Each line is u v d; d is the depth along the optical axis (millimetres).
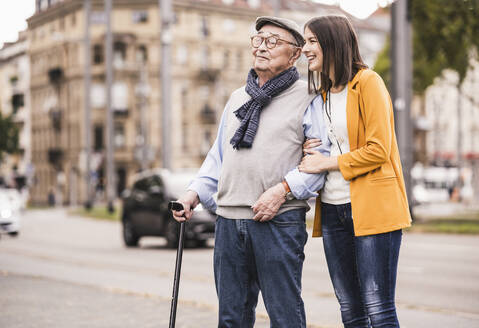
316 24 3988
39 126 81500
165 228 18125
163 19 28609
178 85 73625
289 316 3965
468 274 11672
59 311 7492
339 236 4051
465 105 76625
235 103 4168
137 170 72250
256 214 3924
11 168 88250
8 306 7840
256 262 3998
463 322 6812
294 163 3998
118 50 71812
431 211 36906
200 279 10766
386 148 3822
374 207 3857
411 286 10359
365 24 87062
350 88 3939
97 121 72562
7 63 86812
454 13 23234
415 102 77250
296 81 4090
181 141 73812
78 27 72812
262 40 4055
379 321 3881
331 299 8391
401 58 21219
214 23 75375
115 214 41156
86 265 13219
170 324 4070
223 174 4074
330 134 3988
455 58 24406
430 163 70750
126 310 7535
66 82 75188
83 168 49469
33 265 13070
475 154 74688
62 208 67562
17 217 23312
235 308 4070
